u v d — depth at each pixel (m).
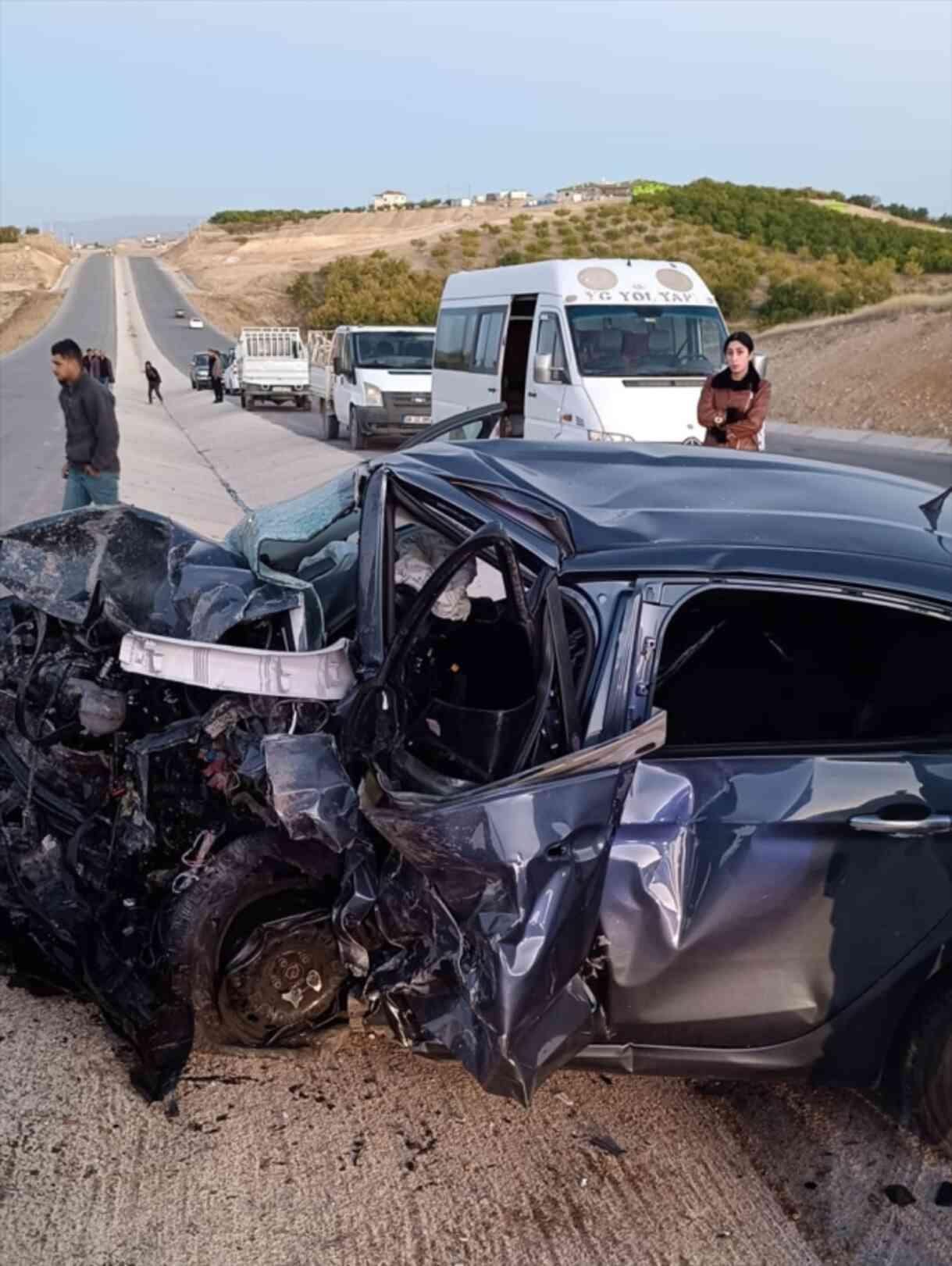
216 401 38.69
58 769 4.21
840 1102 3.89
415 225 172.00
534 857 2.98
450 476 3.89
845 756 3.37
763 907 3.26
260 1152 3.51
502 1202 3.37
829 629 3.46
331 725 3.62
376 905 3.40
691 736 3.38
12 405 32.12
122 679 4.14
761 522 3.55
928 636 3.45
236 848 3.63
